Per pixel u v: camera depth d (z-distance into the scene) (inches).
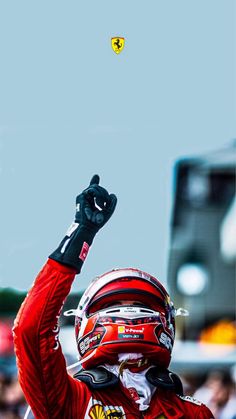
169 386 160.9
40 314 152.1
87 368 163.5
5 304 444.8
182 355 466.0
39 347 152.3
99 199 156.8
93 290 165.6
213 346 469.4
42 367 152.9
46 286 153.1
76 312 166.6
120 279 165.6
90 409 157.2
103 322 161.8
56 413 154.9
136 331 160.6
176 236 474.9
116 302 165.5
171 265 476.1
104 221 157.4
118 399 159.3
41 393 154.0
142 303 165.6
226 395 446.6
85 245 155.5
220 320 477.4
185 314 170.6
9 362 445.4
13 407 431.8
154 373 162.7
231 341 470.9
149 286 165.9
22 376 154.8
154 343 161.5
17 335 153.2
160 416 160.2
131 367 161.5
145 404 159.9
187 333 476.7
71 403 156.7
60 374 154.6
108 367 161.9
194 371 463.2
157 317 163.2
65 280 153.7
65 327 438.0
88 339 163.2
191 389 456.8
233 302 478.0
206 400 446.6
